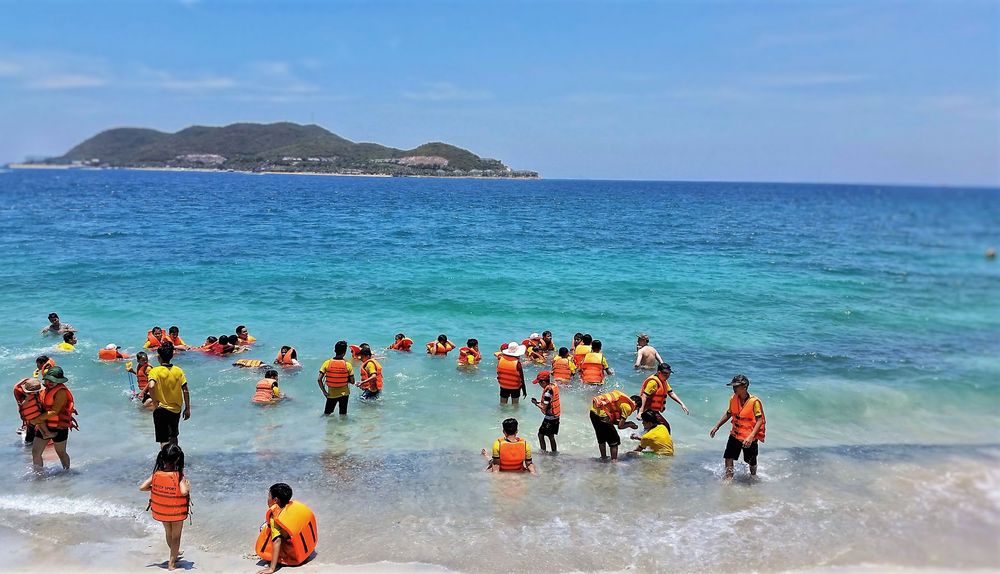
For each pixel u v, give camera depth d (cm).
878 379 1480
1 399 1244
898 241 4856
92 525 779
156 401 972
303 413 1198
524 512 825
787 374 1508
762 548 750
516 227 5456
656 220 6800
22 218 5431
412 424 1153
